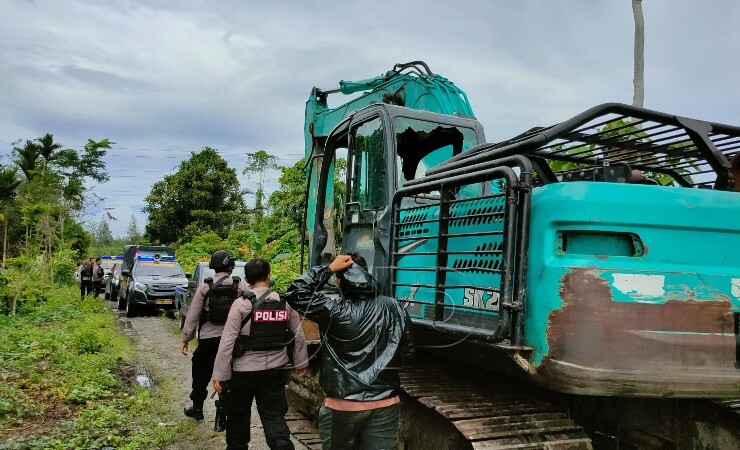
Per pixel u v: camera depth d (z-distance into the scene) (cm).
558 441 355
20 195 2641
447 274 406
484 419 369
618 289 304
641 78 1035
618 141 414
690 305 312
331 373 358
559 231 317
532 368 318
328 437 378
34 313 1422
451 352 428
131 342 1191
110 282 2308
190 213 4256
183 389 806
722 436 324
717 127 391
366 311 360
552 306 309
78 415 637
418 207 428
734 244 328
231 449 475
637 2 1035
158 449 561
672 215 315
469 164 407
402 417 452
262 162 4516
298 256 1554
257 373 461
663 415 352
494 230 365
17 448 507
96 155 5172
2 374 755
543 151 459
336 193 722
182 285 1766
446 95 623
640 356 301
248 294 473
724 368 313
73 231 3412
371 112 534
